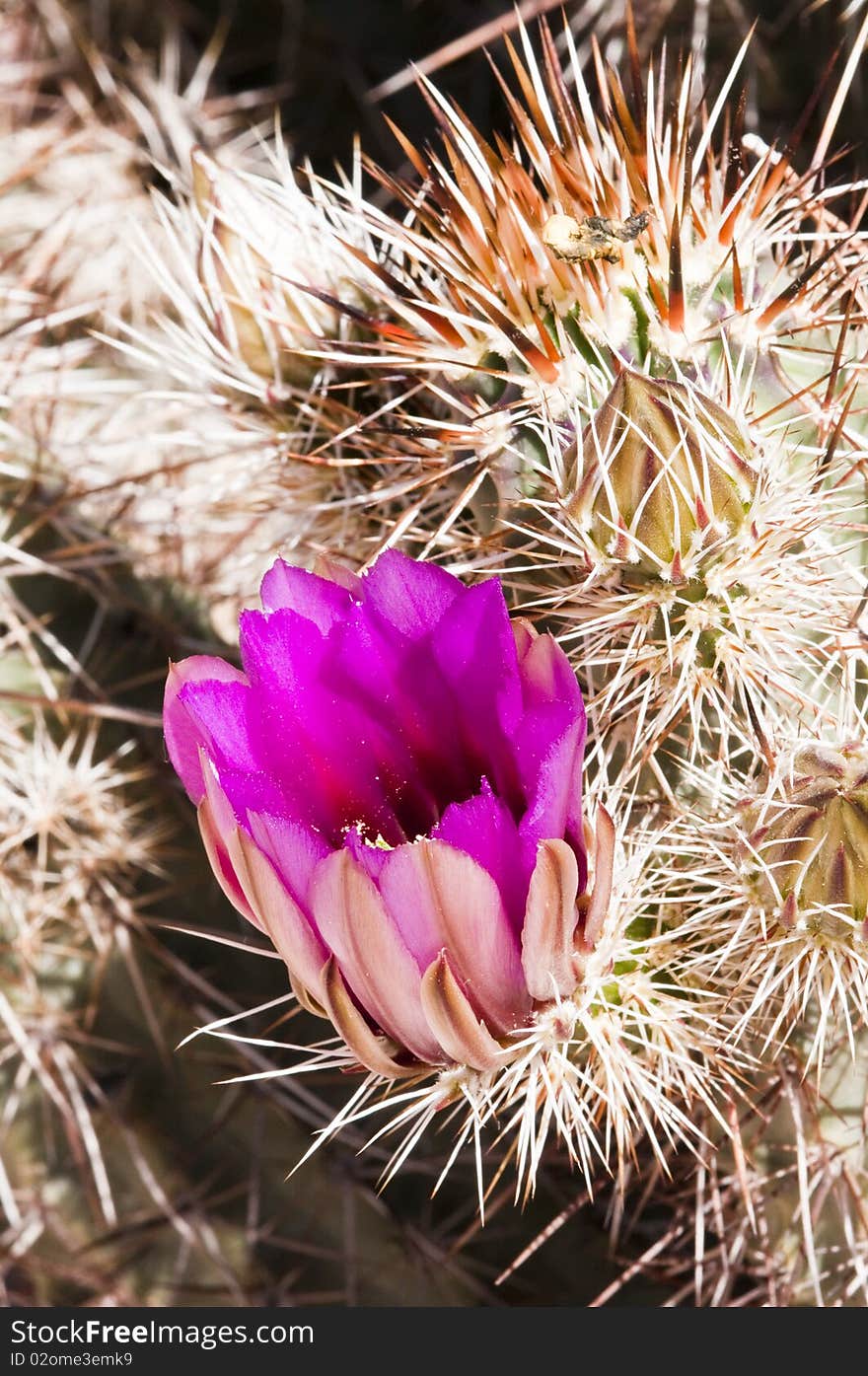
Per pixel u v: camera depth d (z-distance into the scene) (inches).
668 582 9.2
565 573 9.9
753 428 9.6
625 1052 9.3
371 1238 13.6
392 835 8.5
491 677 8.2
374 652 8.4
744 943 9.8
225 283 11.5
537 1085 8.9
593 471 9.0
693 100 12.8
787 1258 11.8
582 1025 9.2
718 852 9.7
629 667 9.7
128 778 13.8
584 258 9.1
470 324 9.7
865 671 10.5
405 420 11.0
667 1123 9.8
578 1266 13.3
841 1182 11.6
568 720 7.9
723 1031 10.3
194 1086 14.0
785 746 9.8
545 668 8.2
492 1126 13.1
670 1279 13.1
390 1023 7.9
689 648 9.3
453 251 9.9
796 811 9.3
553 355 9.4
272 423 11.9
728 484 9.0
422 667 8.4
